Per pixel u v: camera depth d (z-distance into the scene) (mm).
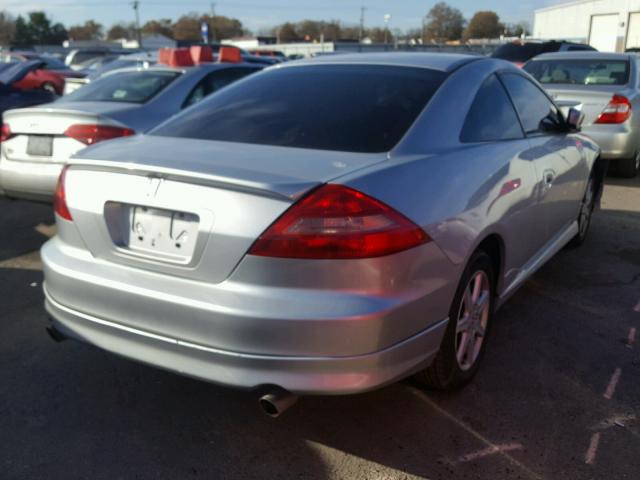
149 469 2555
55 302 2744
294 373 2281
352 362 2295
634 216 6457
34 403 2994
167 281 2424
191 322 2350
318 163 2496
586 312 4051
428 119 2912
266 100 3240
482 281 3111
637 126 7941
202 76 6719
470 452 2652
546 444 2703
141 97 6289
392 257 2334
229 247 2295
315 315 2232
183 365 2410
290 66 3619
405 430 2803
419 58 3447
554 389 3131
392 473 2529
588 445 2695
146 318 2453
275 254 2250
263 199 2277
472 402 3008
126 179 2533
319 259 2250
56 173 5219
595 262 4996
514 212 3246
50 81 16156
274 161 2514
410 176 2545
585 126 7934
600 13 35906
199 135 3031
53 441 2723
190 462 2600
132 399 3041
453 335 2811
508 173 3158
